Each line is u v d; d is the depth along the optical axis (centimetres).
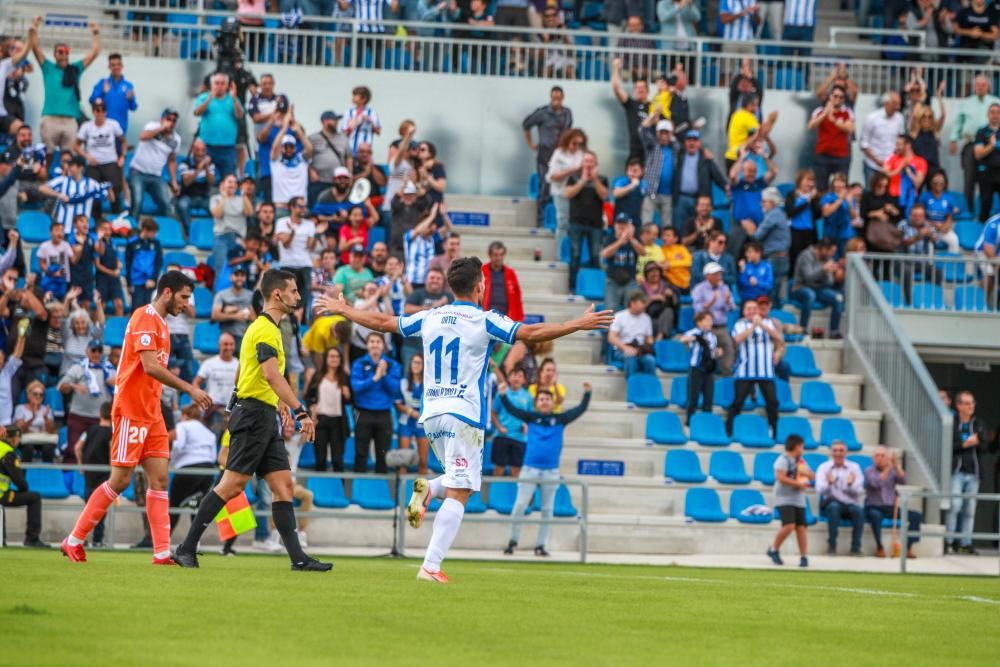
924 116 8100
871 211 7738
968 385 8731
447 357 2841
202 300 7169
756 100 8162
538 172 8181
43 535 5897
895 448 6981
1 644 1730
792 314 7662
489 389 6366
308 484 6125
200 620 2070
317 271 6862
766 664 1848
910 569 5725
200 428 5597
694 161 7762
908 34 8869
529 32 8794
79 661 1627
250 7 8562
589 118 8650
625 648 1948
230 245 7088
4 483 5134
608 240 7519
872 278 7394
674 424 6856
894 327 7062
